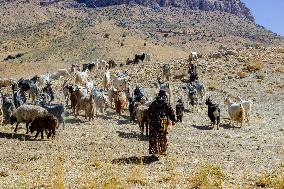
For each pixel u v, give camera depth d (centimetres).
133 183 1144
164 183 1153
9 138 1814
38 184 1123
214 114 2197
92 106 2323
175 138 1919
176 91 3400
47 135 1822
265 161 1469
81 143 1739
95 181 1123
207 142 1842
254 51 4759
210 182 1138
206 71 4016
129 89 2838
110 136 1909
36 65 11069
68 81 4244
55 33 15075
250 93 3331
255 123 2400
